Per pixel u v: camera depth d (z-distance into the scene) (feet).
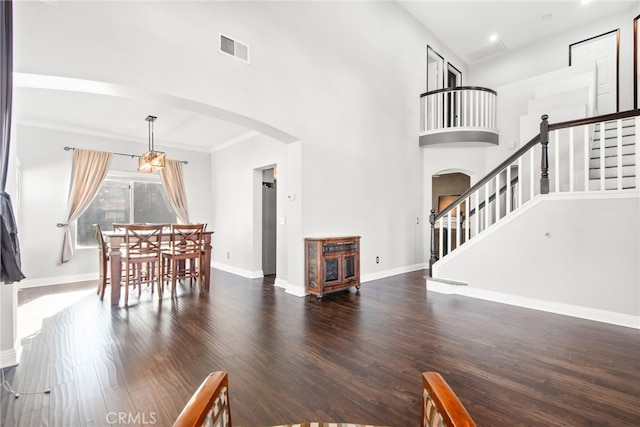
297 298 13.92
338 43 15.97
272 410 5.87
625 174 13.43
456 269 14.46
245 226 19.65
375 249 17.99
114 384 6.81
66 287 16.40
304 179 14.40
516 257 12.62
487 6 19.75
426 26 21.84
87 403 6.13
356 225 16.88
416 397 6.28
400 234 19.76
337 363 7.74
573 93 16.69
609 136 17.24
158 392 6.51
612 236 10.51
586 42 21.35
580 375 7.07
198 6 10.69
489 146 21.90
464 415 2.55
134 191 20.90
